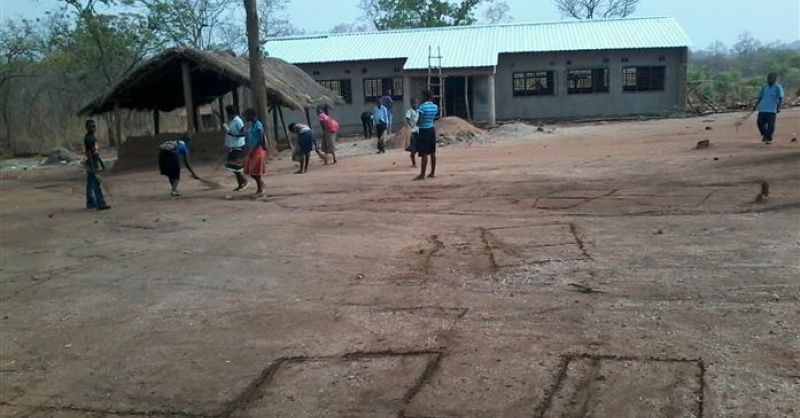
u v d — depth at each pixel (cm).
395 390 433
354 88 3562
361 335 523
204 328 564
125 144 2169
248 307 608
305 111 2597
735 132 1986
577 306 545
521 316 535
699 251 662
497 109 3484
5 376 500
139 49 3538
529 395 412
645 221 809
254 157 1287
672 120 2969
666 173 1153
